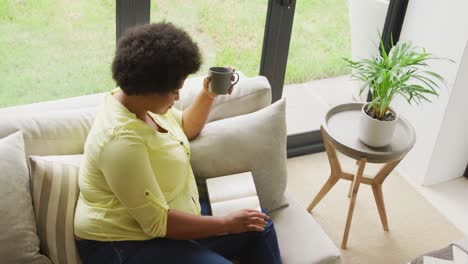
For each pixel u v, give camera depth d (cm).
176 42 135
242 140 175
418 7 259
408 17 267
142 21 211
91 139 141
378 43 285
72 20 205
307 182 270
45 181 144
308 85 281
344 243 227
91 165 142
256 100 192
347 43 278
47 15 201
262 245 159
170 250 143
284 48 255
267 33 246
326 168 284
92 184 144
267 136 177
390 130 198
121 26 209
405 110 278
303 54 269
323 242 171
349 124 218
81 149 162
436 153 266
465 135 269
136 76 132
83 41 212
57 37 207
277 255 160
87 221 143
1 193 134
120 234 142
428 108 262
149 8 209
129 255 141
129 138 136
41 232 142
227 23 238
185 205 155
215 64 246
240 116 182
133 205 136
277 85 267
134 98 140
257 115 181
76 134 161
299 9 252
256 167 176
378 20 277
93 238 143
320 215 247
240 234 161
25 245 136
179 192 154
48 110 169
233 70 165
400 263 224
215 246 160
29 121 156
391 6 270
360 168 207
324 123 213
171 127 160
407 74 196
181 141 156
